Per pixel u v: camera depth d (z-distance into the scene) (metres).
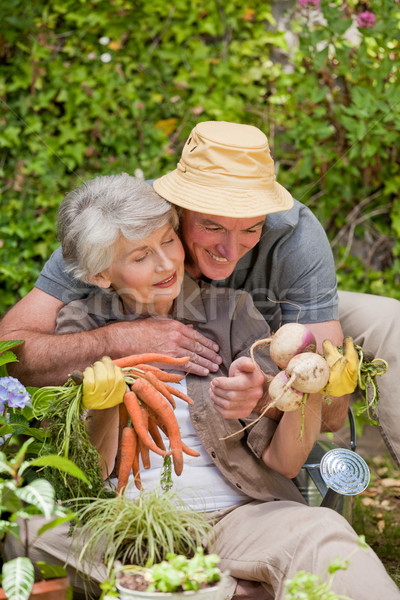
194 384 1.92
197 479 1.88
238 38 3.72
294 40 3.75
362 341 2.54
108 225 1.80
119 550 1.61
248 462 1.89
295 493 1.96
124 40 3.67
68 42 3.64
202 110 3.66
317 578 1.43
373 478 2.99
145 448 1.72
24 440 2.07
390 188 3.74
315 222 2.29
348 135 3.61
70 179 3.61
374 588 1.52
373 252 3.84
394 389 2.41
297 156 3.66
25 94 3.61
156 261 1.86
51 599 1.46
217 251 1.95
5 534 1.75
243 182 1.86
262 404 1.86
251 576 1.69
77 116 3.62
